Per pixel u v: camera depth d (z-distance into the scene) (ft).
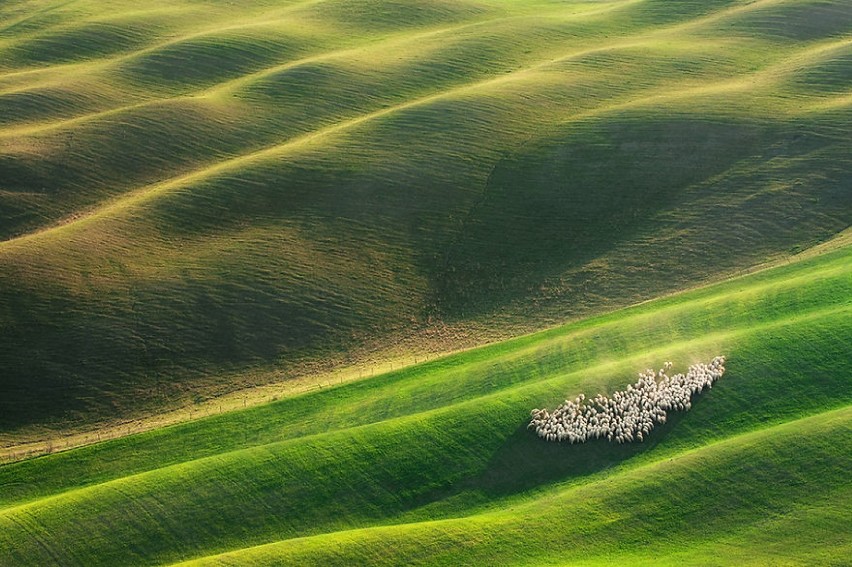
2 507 156.35
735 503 133.08
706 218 233.14
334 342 203.21
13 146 273.33
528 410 159.84
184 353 198.18
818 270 203.62
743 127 268.82
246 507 143.74
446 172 258.37
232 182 254.27
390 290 218.38
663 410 156.56
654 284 213.25
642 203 242.37
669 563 123.54
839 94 283.79
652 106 286.25
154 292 212.23
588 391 163.32
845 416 146.51
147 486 149.48
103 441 174.19
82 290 211.41
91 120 290.76
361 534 133.80
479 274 223.30
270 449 156.97
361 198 248.11
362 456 152.87
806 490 133.18
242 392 189.06
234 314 208.03
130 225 236.02
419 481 147.43
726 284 207.62
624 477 141.59
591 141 269.85
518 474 147.64
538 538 131.03
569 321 203.82
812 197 235.20
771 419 152.66
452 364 189.26
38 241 226.38
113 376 191.62
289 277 219.00
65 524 141.79
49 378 190.19
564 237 233.55
